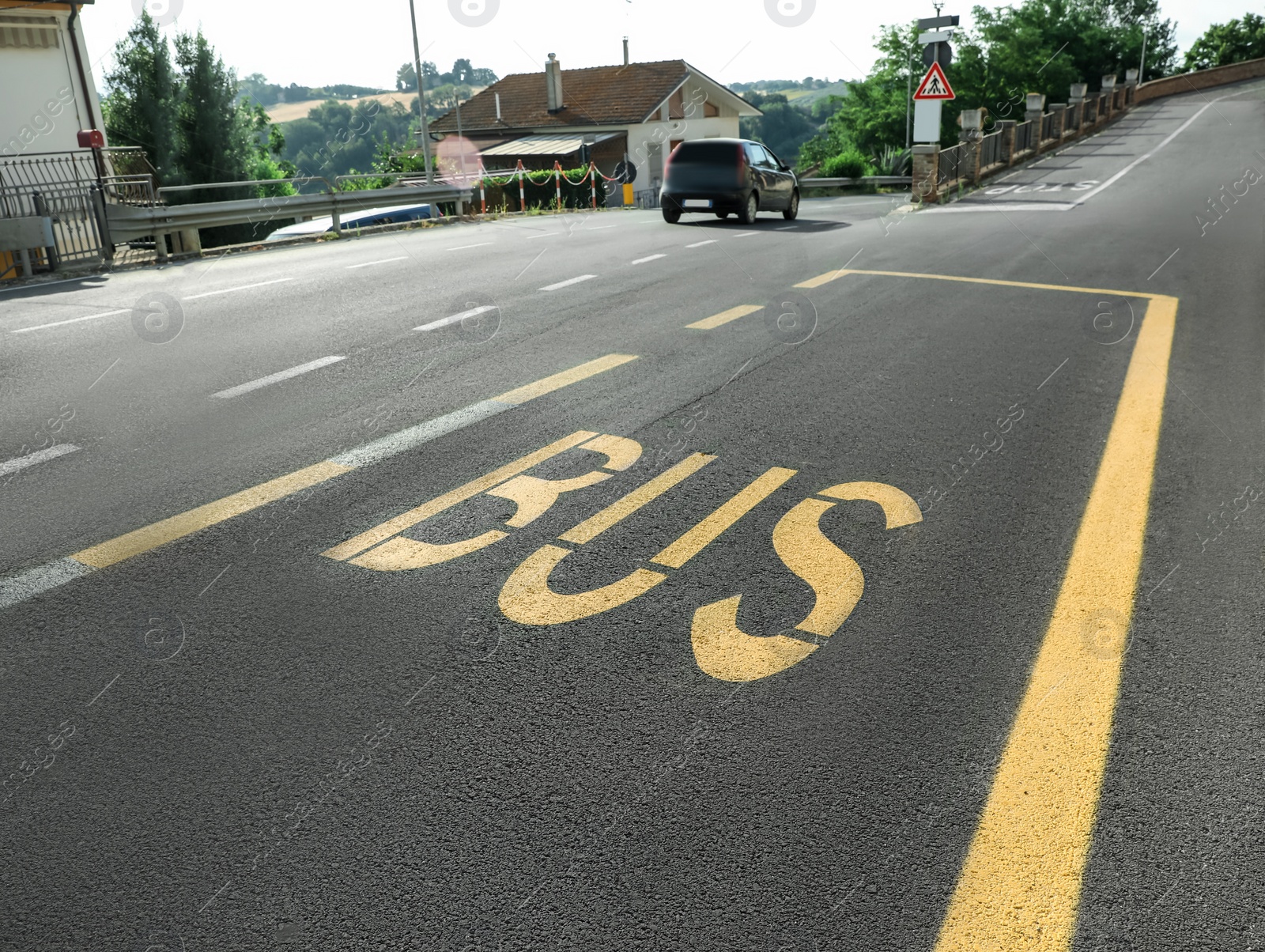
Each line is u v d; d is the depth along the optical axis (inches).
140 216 533.3
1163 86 2615.7
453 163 1812.3
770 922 82.5
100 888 87.1
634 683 117.7
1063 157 1208.2
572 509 169.9
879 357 272.2
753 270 442.9
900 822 94.3
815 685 117.0
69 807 97.4
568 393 242.1
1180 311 331.0
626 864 89.1
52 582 144.9
